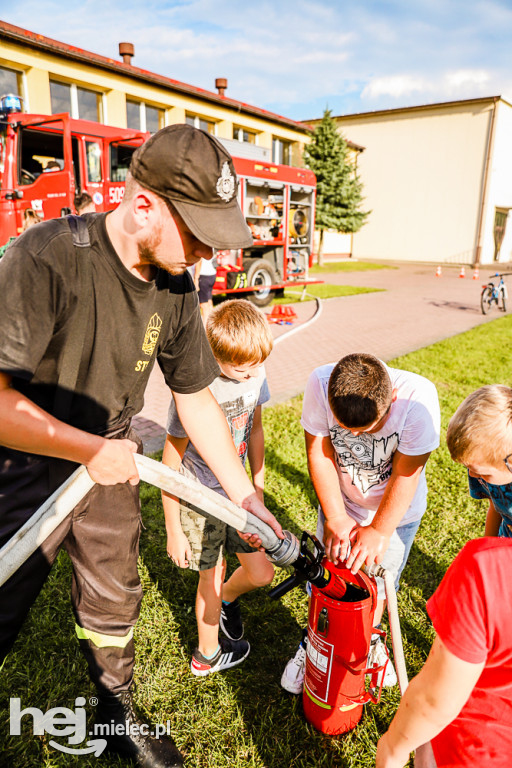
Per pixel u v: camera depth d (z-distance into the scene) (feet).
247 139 66.39
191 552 6.52
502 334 31.63
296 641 7.87
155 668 7.23
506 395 5.06
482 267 100.53
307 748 6.23
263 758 6.08
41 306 4.08
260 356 6.08
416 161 106.11
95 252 4.30
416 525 6.93
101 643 5.65
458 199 103.50
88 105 46.70
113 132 29.14
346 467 6.70
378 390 5.38
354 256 117.39
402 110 104.32
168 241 4.08
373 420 5.41
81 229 4.28
